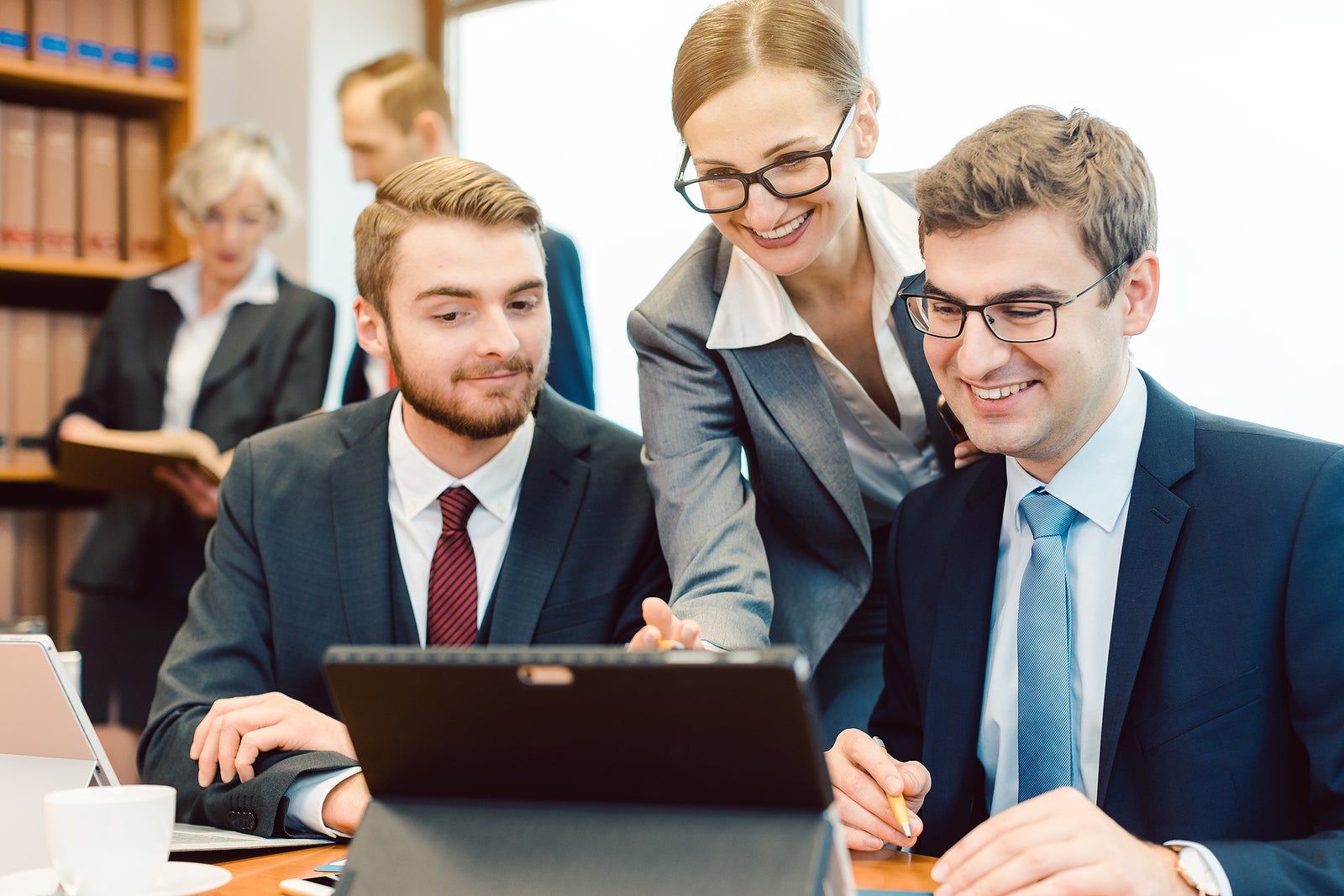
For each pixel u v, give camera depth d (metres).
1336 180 2.20
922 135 2.79
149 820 0.97
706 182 1.53
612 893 0.77
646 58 3.32
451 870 0.82
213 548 1.73
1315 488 1.21
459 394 1.57
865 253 1.78
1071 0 2.54
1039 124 1.26
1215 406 2.35
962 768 1.36
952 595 1.43
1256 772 1.18
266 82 3.94
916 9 2.79
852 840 1.22
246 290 3.10
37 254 3.38
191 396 3.09
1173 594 1.25
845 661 1.99
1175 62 2.39
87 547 3.04
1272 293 2.28
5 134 3.33
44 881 1.09
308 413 3.02
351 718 0.84
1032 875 0.93
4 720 1.18
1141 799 1.23
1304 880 0.98
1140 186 1.26
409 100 2.87
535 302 1.60
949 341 1.29
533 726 0.79
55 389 3.40
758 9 1.50
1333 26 2.20
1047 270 1.22
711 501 1.65
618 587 1.69
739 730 0.74
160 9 3.51
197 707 1.56
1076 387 1.26
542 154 3.58
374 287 1.62
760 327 1.74
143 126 3.51
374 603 1.66
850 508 1.79
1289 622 1.18
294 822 1.29
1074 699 1.32
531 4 3.62
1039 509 1.34
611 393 3.38
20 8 3.34
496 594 1.65
